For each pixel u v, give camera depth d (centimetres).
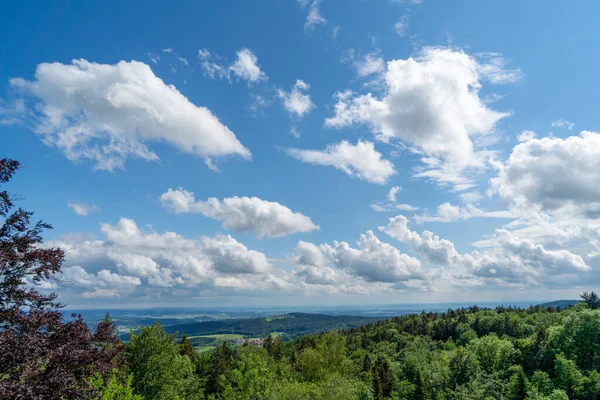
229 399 4625
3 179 1347
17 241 1323
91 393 1343
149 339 3694
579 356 7475
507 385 6431
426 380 7275
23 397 1084
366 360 9356
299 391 4444
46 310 1388
